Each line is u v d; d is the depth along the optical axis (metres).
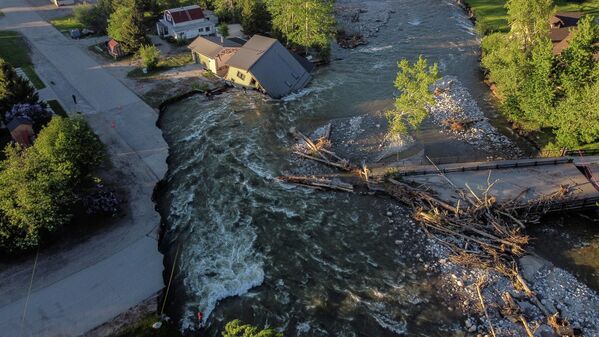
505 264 42.38
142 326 37.16
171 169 55.88
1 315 37.97
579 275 41.88
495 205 47.59
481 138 60.41
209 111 67.25
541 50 58.06
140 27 80.88
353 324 37.84
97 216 47.53
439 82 73.75
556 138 57.38
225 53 74.81
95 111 65.88
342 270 42.62
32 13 103.25
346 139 60.59
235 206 50.19
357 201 50.62
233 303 39.88
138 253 43.75
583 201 47.94
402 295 40.12
